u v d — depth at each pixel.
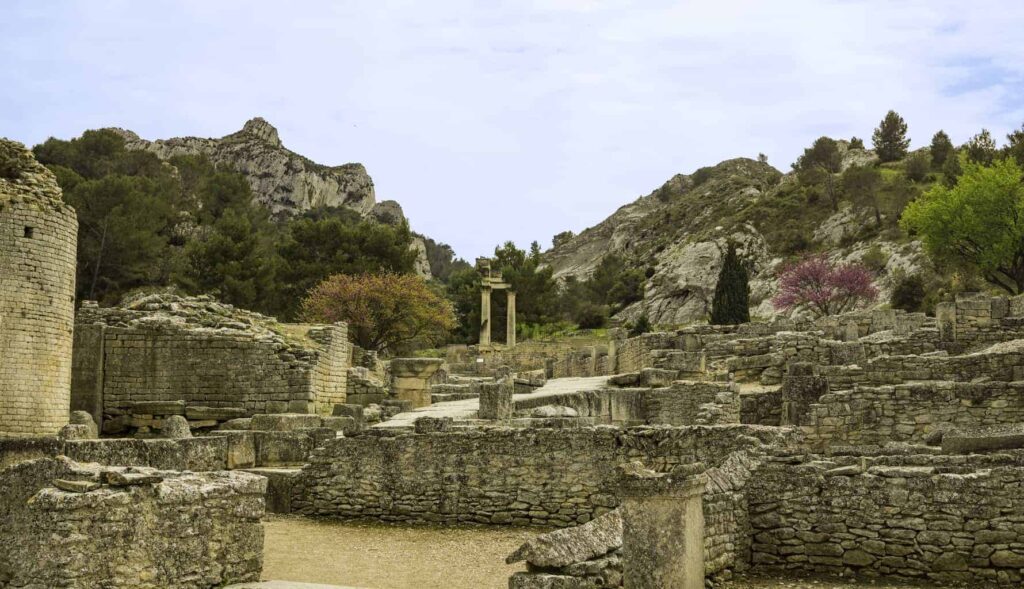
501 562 20.70
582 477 24.09
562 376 65.38
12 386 37.03
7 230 37.50
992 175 77.44
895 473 19.06
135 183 101.25
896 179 139.75
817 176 166.25
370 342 77.00
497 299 108.56
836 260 125.38
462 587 18.83
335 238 91.00
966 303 41.31
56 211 38.97
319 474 26.14
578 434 24.30
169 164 129.88
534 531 23.81
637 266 177.25
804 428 29.36
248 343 41.69
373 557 21.23
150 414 41.34
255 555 18.61
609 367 55.34
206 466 26.62
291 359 41.41
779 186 180.75
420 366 43.66
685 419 34.09
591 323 131.62
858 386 30.50
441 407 40.84
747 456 20.53
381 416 37.78
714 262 141.25
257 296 85.50
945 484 18.67
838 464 20.08
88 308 42.66
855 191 142.25
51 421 37.94
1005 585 18.02
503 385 31.83
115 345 41.97
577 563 16.53
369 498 25.56
